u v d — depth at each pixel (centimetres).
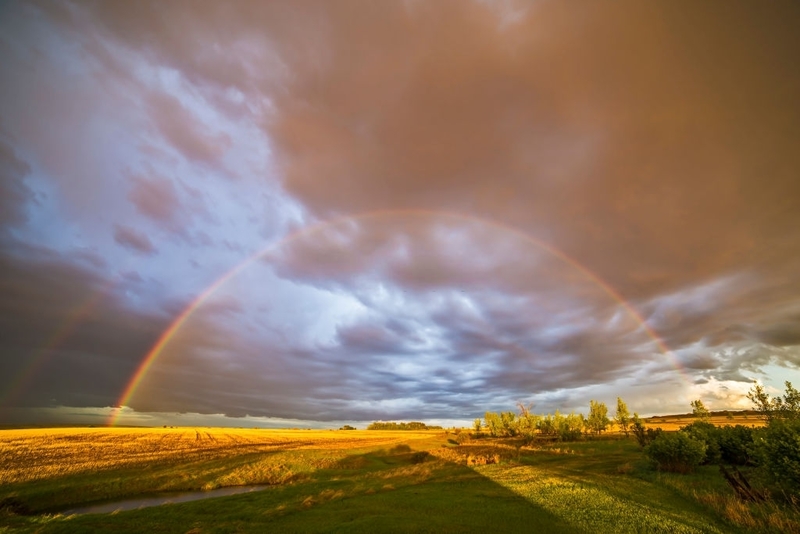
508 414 9675
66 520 1955
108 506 2892
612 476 2644
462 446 6341
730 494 1911
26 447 5572
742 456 2867
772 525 1377
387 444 7800
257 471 4125
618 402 7025
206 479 3769
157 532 1700
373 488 2567
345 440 9438
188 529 1728
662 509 1695
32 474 3594
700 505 1756
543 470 3045
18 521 2064
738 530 1386
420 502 2075
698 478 2373
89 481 3438
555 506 1839
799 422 1716
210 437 9781
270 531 1622
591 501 1889
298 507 2048
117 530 1750
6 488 3145
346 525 1647
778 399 2141
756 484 2053
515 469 3172
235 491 3412
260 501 2248
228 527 1708
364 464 4847
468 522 1639
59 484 3297
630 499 1902
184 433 10994
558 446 5734
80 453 5256
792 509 1559
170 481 3625
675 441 2667
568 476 2692
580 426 8419
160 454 5456
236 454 5488
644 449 2939
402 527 1584
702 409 4284
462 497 2173
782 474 1631
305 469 4388
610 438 7144
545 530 1483
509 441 7400
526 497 2070
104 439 7681
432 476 3045
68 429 11000
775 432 1727
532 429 8162
